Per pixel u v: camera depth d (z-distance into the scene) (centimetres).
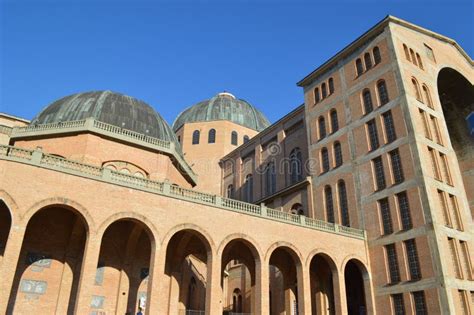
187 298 3762
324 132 4475
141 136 3584
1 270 2038
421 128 3569
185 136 6762
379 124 3800
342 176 4038
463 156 4478
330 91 4547
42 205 2272
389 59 3884
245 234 3006
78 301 2205
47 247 2775
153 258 2531
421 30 4312
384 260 3428
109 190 2528
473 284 3177
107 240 3064
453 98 4688
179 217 2739
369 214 3662
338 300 3303
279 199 4766
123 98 3994
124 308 2969
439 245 3045
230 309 4850
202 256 3722
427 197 3200
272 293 4247
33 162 2323
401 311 3197
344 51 4416
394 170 3566
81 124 3328
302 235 3319
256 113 7306
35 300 2623
